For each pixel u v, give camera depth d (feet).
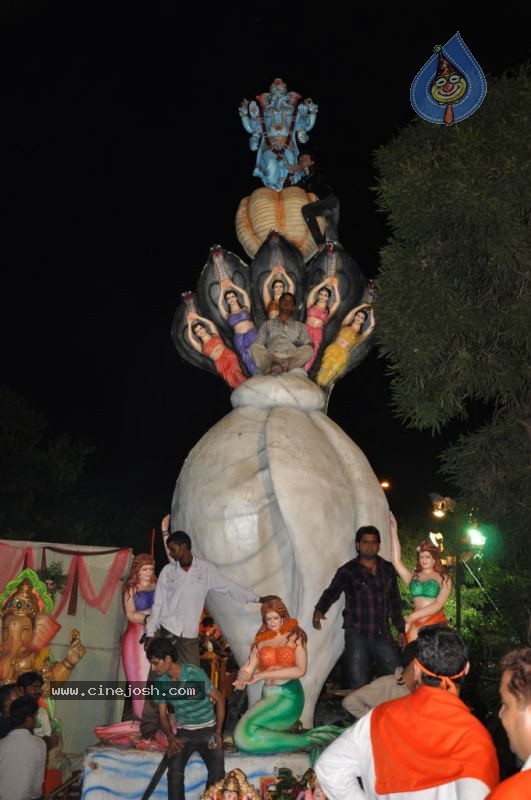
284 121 38.63
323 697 37.60
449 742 10.28
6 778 21.77
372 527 26.13
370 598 25.82
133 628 27.89
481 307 31.01
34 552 33.83
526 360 30.17
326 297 35.40
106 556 34.45
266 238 36.24
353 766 10.90
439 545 53.26
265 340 33.30
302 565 28.48
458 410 30.89
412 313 29.81
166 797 24.52
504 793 8.73
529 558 34.53
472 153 29.58
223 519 29.43
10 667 30.83
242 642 29.40
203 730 22.77
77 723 33.09
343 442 31.48
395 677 22.71
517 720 9.64
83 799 24.54
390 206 30.91
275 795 23.72
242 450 30.48
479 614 52.65
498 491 31.91
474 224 29.45
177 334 35.91
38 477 60.18
